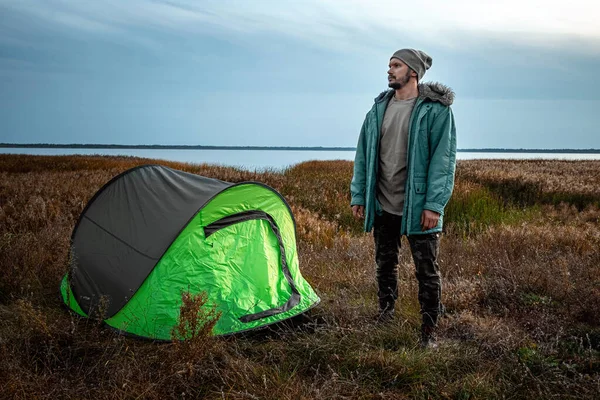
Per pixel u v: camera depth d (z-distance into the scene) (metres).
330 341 3.46
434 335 3.53
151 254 3.85
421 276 3.45
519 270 4.99
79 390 2.85
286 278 4.31
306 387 2.88
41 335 3.48
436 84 3.32
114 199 4.68
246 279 4.00
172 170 4.88
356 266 5.65
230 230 4.09
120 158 35.25
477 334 3.66
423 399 2.82
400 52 3.42
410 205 3.35
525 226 7.50
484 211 10.21
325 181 16.48
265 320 3.84
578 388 2.86
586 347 3.52
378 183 3.67
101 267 4.20
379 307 3.93
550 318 3.90
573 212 10.66
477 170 19.11
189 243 3.86
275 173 20.19
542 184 14.58
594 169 23.03
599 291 4.30
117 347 3.43
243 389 2.90
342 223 9.99
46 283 4.96
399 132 3.45
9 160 25.69
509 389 2.89
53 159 28.22
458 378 3.04
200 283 3.78
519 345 3.43
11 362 3.02
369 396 2.85
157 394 2.78
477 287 4.63
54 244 5.98
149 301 3.71
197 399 2.84
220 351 3.28
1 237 6.05
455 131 3.35
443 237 7.89
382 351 3.24
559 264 5.16
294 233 4.76
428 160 3.38
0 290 4.63
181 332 3.16
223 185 4.23
